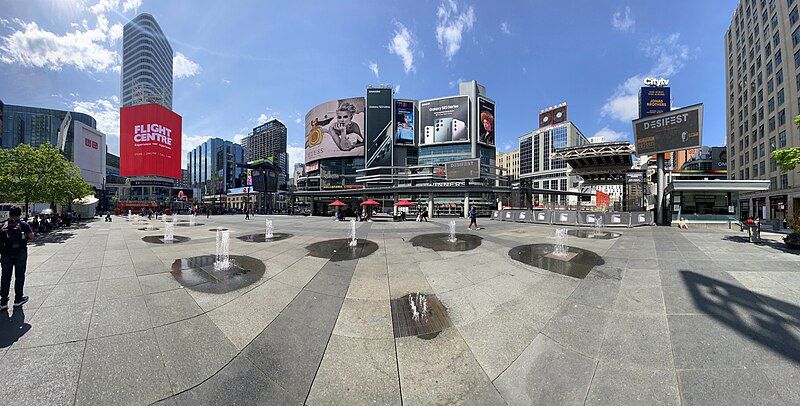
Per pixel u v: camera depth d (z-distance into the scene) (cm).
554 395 284
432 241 1204
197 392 286
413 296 535
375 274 682
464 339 382
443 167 7350
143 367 317
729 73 5169
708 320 429
